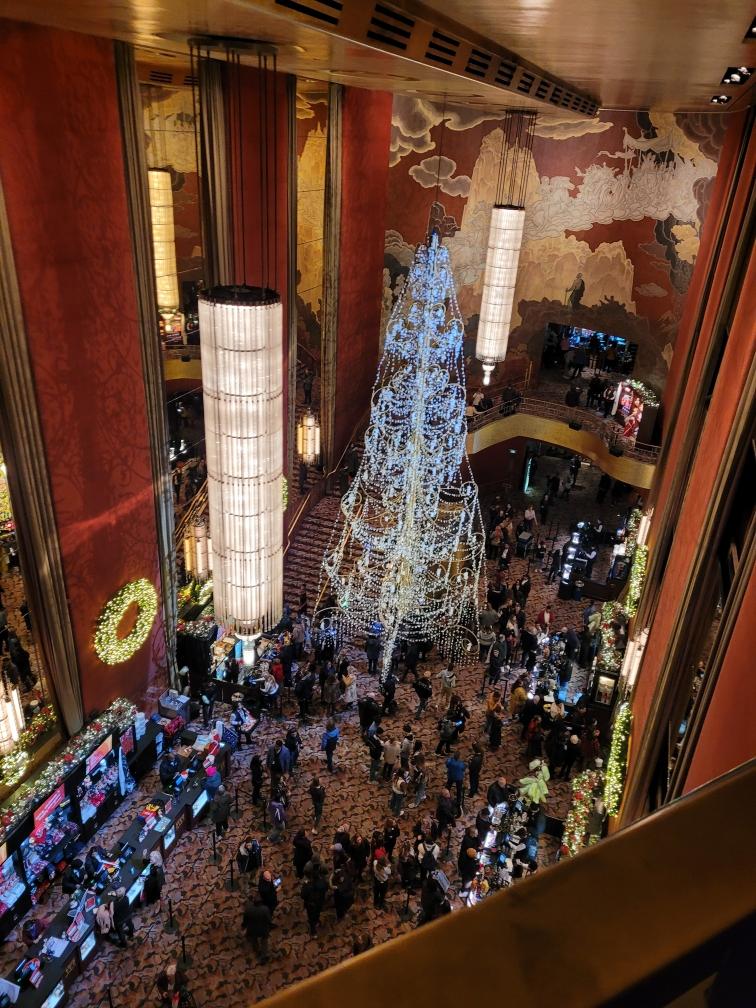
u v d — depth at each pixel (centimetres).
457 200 2056
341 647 1600
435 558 1762
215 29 625
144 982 965
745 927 50
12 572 1037
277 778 1188
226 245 1304
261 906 984
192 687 1441
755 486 667
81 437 1059
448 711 1375
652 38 604
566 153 1966
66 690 1107
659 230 1919
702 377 1141
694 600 745
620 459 1950
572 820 1114
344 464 2102
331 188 1720
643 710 988
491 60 756
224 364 828
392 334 2189
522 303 2181
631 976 45
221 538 939
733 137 1605
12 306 900
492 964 44
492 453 2378
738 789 60
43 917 1026
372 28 526
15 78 845
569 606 1845
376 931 1048
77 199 967
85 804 1134
